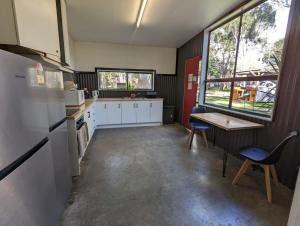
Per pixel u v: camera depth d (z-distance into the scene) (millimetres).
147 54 5176
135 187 2021
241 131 2762
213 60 3682
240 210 1666
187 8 2818
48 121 1313
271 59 2324
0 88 754
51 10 1745
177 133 4297
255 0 2469
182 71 5066
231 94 3100
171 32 3973
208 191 1955
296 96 1921
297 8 1896
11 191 816
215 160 2762
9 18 1168
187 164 2617
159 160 2748
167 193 1915
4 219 771
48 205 1231
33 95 1062
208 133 3695
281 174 2098
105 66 4934
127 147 3303
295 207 827
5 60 789
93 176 2254
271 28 2311
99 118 4676
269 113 2332
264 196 1873
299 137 1869
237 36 2941
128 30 3836
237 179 2084
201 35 3916
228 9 2855
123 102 4773
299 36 1883
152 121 5121
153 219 1544
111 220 1525
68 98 2873
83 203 1735
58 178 1510
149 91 5348
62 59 2262
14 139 853
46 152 1219
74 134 2162
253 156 1936
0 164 751
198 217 1575
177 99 5500
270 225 1493
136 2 2609
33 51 1504
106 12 2934
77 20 3252
